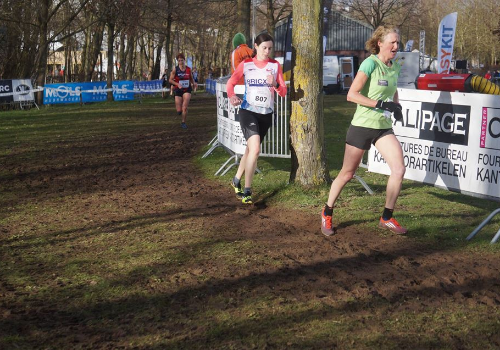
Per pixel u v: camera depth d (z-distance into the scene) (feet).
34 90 92.27
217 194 25.62
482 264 15.65
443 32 61.87
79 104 102.89
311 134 23.95
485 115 18.90
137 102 110.52
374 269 15.44
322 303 13.16
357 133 18.38
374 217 20.42
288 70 57.26
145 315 12.76
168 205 23.48
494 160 18.70
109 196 25.68
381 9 166.81
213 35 201.05
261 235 18.88
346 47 204.95
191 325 12.20
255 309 12.92
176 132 52.47
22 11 96.89
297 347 11.11
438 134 20.68
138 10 109.60
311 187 24.04
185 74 55.57
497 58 229.25
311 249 17.24
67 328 12.21
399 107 17.87
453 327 11.85
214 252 17.06
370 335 11.55
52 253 17.43
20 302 13.64
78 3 114.62
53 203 24.53
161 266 15.94
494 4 201.57
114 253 17.25
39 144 45.50
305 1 23.26
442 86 30.37
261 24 196.44
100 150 41.47
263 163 33.40
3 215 22.49
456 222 19.62
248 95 23.45
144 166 34.04
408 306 12.95
